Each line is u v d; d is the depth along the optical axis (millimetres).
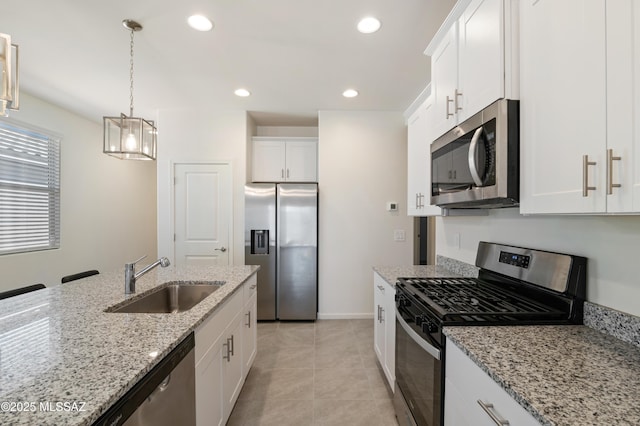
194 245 3682
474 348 966
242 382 2012
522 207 1127
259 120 4051
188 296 2006
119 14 1881
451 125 1599
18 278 3021
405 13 1885
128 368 860
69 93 3109
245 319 2111
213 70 2641
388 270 2359
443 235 2516
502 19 1165
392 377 1959
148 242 5121
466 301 1385
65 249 3557
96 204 4027
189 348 1181
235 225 3672
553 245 1346
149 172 5176
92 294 1672
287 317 3516
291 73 2703
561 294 1236
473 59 1373
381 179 3705
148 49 2291
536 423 667
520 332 1096
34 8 1816
